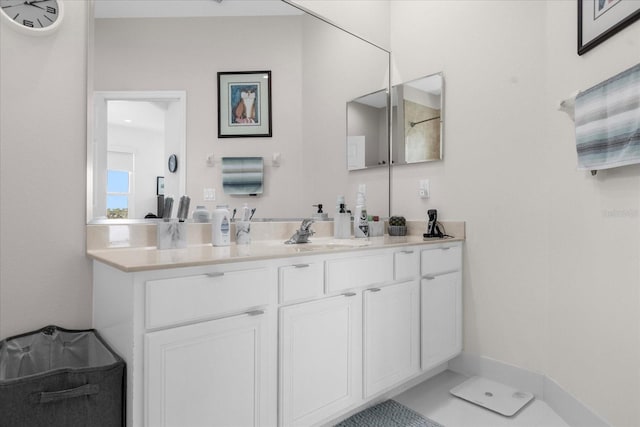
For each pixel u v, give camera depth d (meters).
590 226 1.59
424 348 1.94
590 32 1.56
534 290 1.93
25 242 1.32
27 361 1.28
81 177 1.44
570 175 1.72
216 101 1.77
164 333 1.09
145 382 1.05
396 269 1.81
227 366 1.22
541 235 1.90
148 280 1.08
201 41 1.72
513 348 2.02
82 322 1.43
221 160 1.79
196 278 1.16
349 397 1.59
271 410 1.34
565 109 1.61
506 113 2.04
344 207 2.15
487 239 2.12
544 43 1.90
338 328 1.55
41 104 1.36
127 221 1.53
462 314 2.23
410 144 2.46
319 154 2.15
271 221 1.96
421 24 2.43
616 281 1.45
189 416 1.14
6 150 1.29
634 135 1.25
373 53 2.48
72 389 1.03
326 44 2.20
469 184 2.19
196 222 1.71
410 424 1.68
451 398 1.93
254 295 1.29
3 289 1.28
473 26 2.18
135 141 1.55
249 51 1.87
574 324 1.69
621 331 1.42
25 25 1.31
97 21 1.48
